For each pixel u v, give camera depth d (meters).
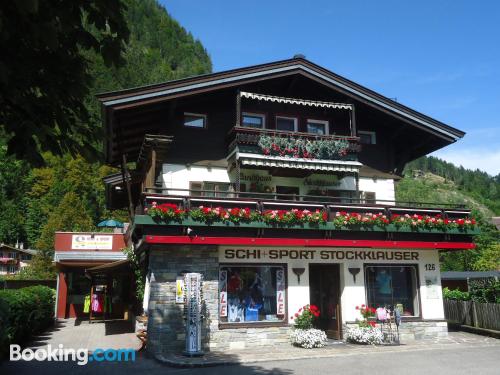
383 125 19.61
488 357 12.26
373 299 15.78
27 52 4.52
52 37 4.15
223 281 14.35
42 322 18.38
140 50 117.19
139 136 17.44
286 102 16.47
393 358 12.12
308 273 15.15
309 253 15.30
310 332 14.07
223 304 14.20
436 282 16.48
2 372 10.60
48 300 20.05
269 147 16.17
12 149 4.50
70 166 71.56
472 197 128.12
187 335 12.62
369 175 18.89
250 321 14.38
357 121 19.36
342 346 14.17
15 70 4.46
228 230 14.03
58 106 4.80
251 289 14.59
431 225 15.90
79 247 23.94
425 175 188.75
